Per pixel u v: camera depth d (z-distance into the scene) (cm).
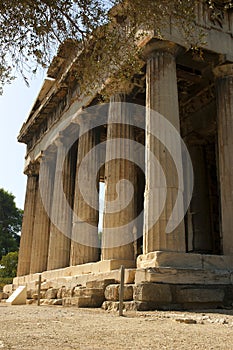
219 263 1457
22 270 3159
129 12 985
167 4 991
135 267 1733
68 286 2000
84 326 866
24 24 893
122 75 1105
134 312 1198
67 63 1092
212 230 2347
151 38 1616
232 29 1848
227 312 1184
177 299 1273
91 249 2122
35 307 1727
